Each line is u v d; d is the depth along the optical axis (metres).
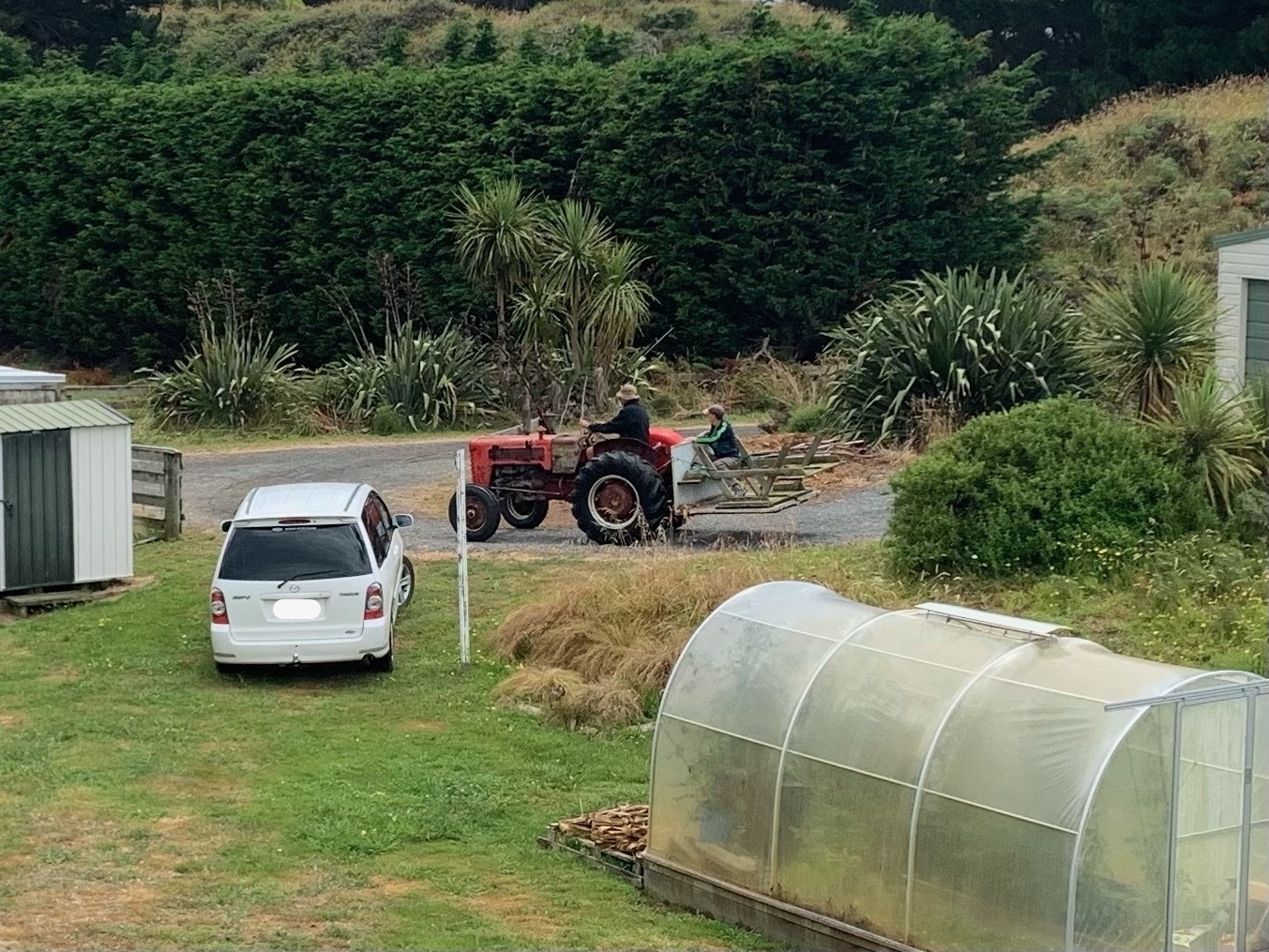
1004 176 33.66
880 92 32.19
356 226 35.06
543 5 59.41
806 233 32.34
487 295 32.41
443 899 9.59
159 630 16.41
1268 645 12.38
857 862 8.97
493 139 34.03
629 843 10.48
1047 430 17.19
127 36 57.31
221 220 36.44
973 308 23.78
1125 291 21.73
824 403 25.97
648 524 18.75
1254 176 38.00
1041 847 8.13
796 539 18.95
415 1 57.97
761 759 9.48
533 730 13.32
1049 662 8.88
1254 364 20.59
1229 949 8.46
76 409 18.12
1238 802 8.48
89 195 38.22
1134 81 48.44
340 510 14.73
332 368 32.28
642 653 14.26
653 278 33.16
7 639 16.33
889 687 9.14
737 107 32.19
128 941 8.63
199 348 37.25
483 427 30.28
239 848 10.34
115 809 11.05
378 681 14.63
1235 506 17.39
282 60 56.00
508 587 17.38
